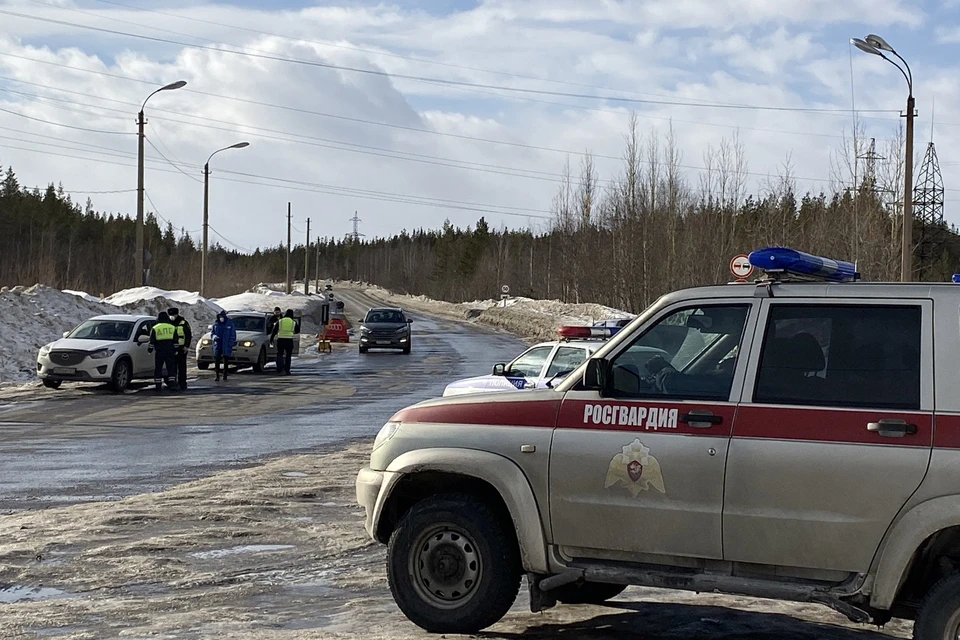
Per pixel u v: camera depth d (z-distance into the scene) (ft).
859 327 18.38
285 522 31.17
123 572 25.07
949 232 182.39
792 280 19.39
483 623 20.47
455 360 127.34
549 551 19.95
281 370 104.73
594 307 183.32
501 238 411.34
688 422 18.88
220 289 292.81
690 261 175.52
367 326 141.90
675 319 19.93
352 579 25.00
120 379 80.18
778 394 18.52
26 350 98.32
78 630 20.40
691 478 18.69
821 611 23.20
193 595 23.30
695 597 24.39
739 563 18.60
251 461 44.96
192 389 84.74
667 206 187.01
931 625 17.11
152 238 367.45
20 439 52.11
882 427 17.48
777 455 18.07
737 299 19.40
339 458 44.45
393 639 20.11
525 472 20.10
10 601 22.59
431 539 20.90
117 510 32.07
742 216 186.50
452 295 446.60
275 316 106.01
